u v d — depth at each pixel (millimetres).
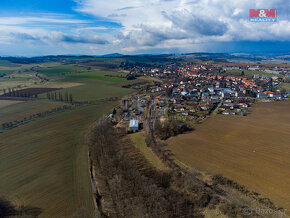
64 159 89062
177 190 66500
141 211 54219
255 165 78938
